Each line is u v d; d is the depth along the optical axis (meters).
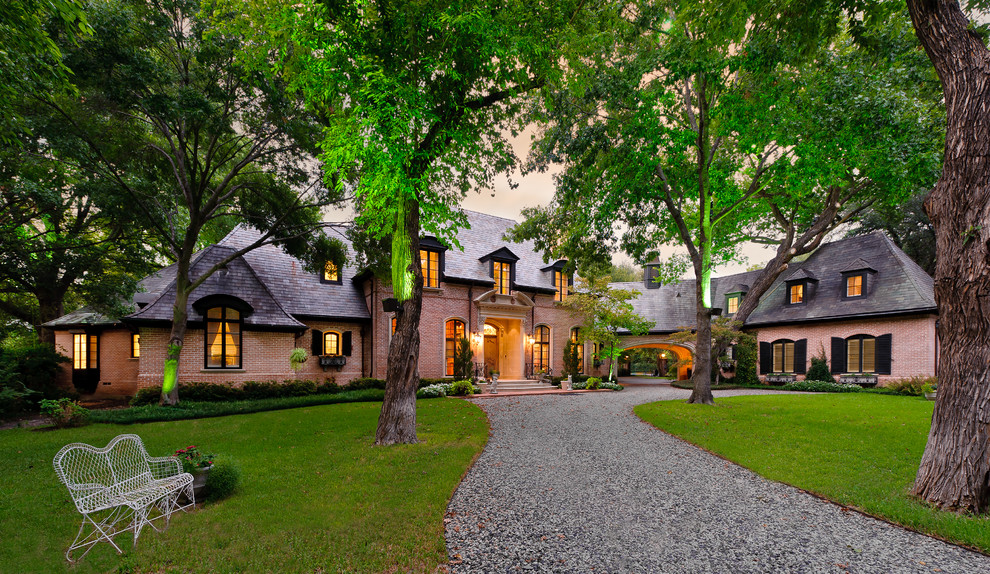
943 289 5.18
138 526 4.02
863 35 7.48
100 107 10.34
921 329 16.34
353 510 4.77
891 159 11.86
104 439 8.36
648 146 12.30
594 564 3.79
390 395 8.16
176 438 8.40
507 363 22.19
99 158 10.99
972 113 4.96
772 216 21.12
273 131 12.52
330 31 6.62
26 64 6.34
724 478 6.30
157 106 9.80
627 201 13.80
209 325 14.48
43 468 6.49
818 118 11.45
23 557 3.74
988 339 4.85
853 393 16.52
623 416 11.62
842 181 13.59
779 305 22.22
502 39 6.94
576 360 22.05
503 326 22.59
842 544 4.24
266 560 3.62
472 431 9.26
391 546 3.92
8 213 12.09
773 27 8.17
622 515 4.91
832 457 7.14
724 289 26.62
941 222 5.24
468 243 21.22
